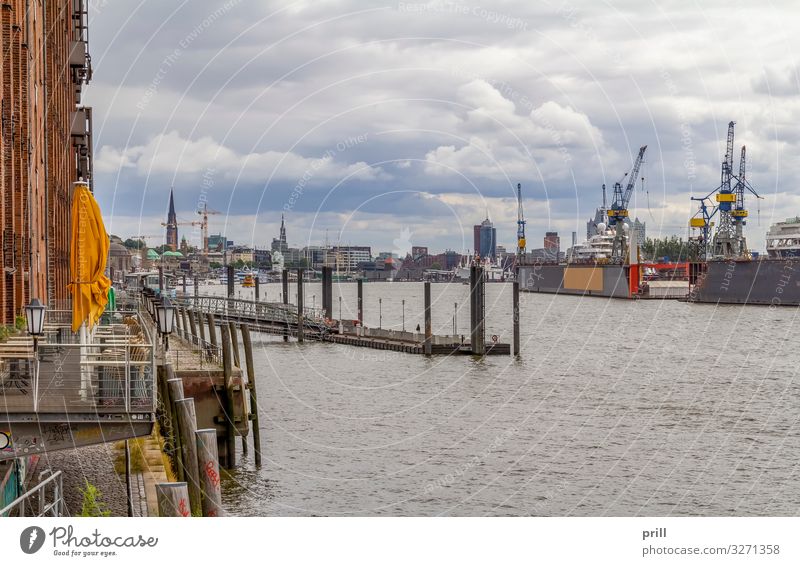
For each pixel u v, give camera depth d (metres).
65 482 27.08
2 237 30.95
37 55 41.06
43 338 29.48
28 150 35.16
